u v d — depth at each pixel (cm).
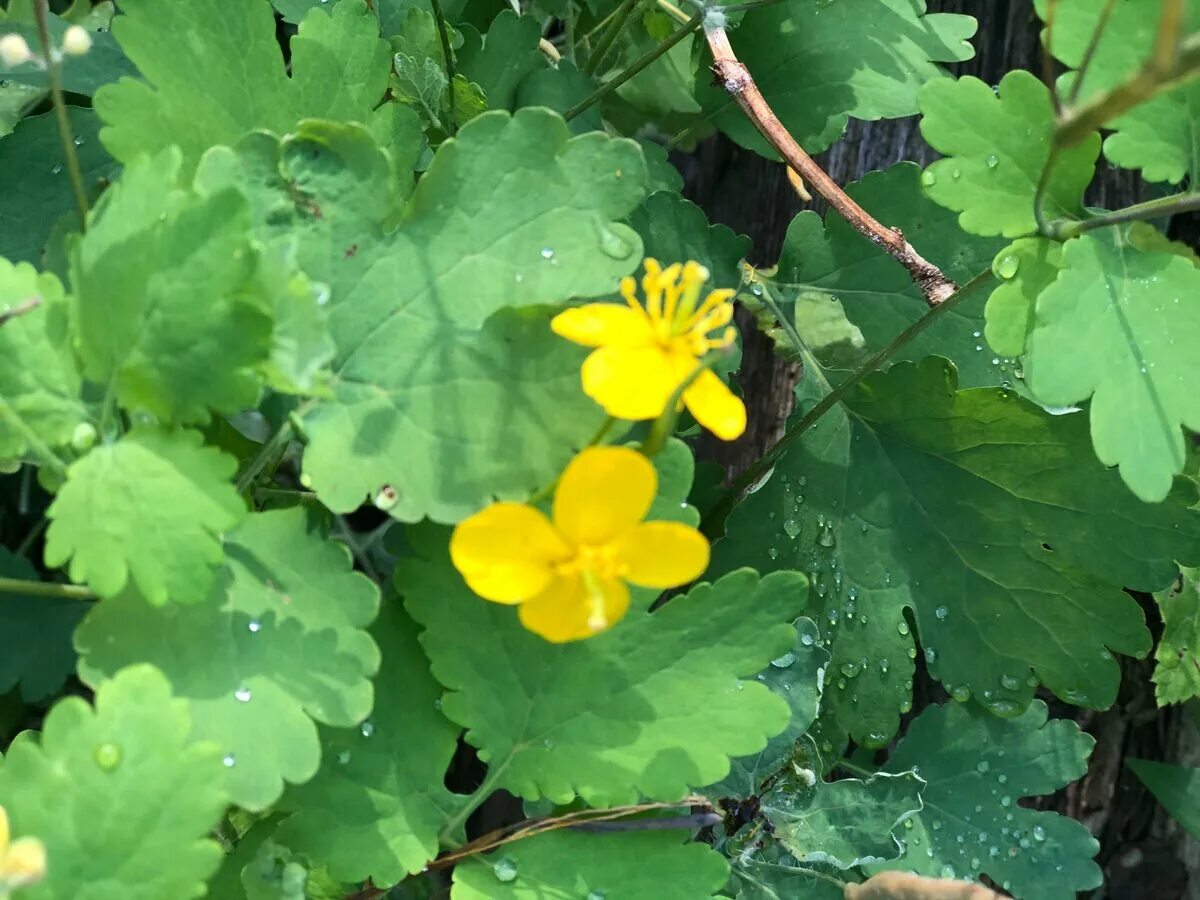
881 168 23
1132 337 14
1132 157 14
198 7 14
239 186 13
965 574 18
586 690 14
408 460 13
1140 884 22
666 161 19
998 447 17
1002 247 18
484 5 21
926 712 19
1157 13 13
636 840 14
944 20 20
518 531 11
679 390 12
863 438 18
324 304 13
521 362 13
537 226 13
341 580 12
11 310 12
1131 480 13
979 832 18
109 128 13
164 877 11
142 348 12
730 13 19
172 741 11
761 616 14
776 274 20
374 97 15
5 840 11
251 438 17
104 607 12
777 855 17
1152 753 22
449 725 14
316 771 12
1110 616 17
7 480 19
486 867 14
